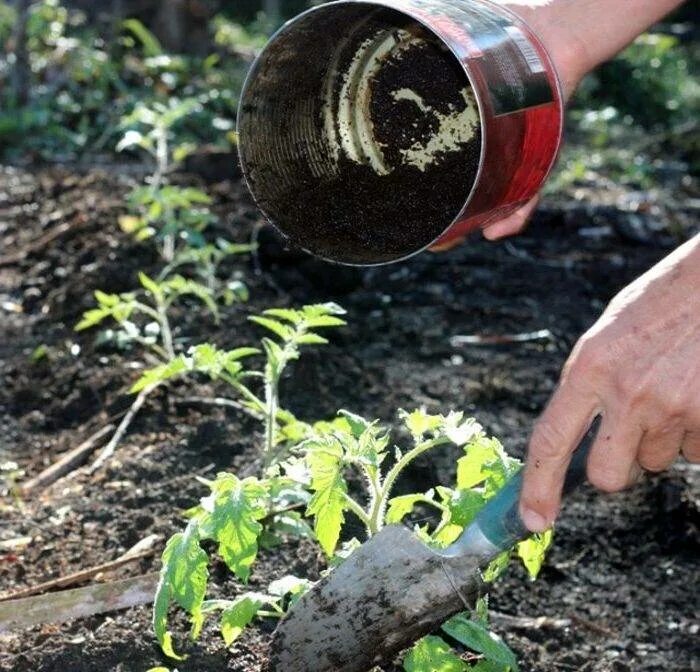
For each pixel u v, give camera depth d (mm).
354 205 1124
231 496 1061
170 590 1043
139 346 1625
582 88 4445
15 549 1285
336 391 1552
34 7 3617
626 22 1156
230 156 2404
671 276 975
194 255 1682
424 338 1804
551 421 985
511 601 1309
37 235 2082
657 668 1247
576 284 2121
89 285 1802
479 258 2191
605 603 1318
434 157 1125
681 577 1353
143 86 3467
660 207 2789
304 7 6359
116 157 2859
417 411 1116
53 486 1395
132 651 1133
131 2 3930
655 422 972
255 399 1264
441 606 1027
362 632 1032
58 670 1119
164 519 1308
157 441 1444
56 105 3193
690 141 3668
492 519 1019
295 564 1225
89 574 1236
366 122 1135
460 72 1130
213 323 1648
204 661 1131
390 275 2057
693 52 6059
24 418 1534
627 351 967
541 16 1146
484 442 1093
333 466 1077
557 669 1232
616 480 989
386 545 1027
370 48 1140
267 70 1092
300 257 1938
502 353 1787
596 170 3299
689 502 1415
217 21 4953
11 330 1744
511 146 1056
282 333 1259
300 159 1127
